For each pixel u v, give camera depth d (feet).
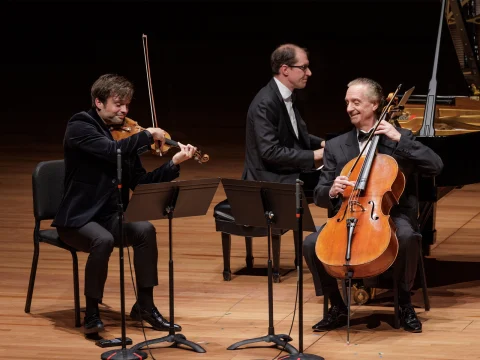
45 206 38.34
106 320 37.65
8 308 39.37
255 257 47.47
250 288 42.01
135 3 149.69
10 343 34.96
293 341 34.73
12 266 45.78
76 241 36.11
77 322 36.91
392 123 40.98
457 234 51.60
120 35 150.41
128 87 36.91
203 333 35.94
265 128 41.93
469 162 39.75
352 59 129.49
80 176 36.45
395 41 143.84
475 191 63.62
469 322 36.65
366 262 32.96
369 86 36.58
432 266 45.09
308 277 43.75
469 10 52.75
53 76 124.67
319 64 126.31
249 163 43.09
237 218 34.09
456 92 100.89
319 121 90.43
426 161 36.19
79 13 148.46
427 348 33.71
